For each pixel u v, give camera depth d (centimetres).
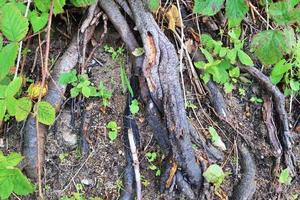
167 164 78
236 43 87
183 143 77
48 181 77
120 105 81
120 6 83
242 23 91
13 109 65
